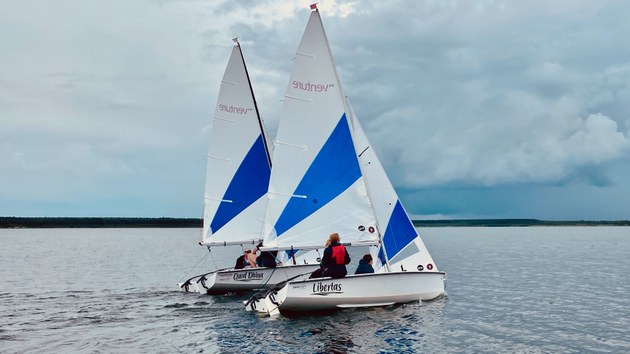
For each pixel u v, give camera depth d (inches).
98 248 3144.7
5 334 610.2
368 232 712.4
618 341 612.4
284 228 724.0
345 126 717.9
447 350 553.0
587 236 5319.9
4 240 4579.2
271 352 526.9
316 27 721.6
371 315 674.8
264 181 971.3
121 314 735.7
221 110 973.2
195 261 2055.9
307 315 680.4
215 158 973.2
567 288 1061.8
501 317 737.6
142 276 1378.0
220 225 966.4
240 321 665.6
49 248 3095.5
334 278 667.4
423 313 697.0
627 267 1555.1
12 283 1194.0
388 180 777.6
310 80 723.4
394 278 705.0
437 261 1849.2
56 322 680.4
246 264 936.3
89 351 536.1
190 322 668.1
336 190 717.3
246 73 973.8
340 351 531.2
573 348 581.0
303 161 722.8
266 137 983.0
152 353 527.2
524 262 1775.3
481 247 2960.1
